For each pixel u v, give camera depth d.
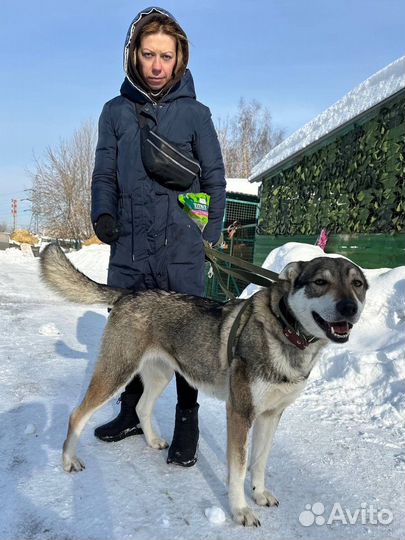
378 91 6.54
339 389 4.32
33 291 10.69
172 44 3.11
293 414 3.93
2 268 15.76
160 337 3.19
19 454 3.06
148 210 3.23
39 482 2.75
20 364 4.94
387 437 3.53
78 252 19.31
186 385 3.15
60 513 2.46
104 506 2.56
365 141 7.02
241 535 2.42
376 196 6.72
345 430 3.64
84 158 31.78
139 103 3.25
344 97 7.58
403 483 2.93
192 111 3.25
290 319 2.70
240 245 12.72
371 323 5.07
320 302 2.61
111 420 3.69
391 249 6.34
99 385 3.07
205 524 2.48
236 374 2.72
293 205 9.30
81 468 2.94
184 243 3.26
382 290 5.28
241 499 2.59
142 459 3.16
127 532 2.35
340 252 7.48
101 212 3.24
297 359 2.69
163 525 2.43
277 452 3.30
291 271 2.77
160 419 3.87
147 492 2.74
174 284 3.32
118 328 3.15
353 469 3.09
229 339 2.83
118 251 3.38
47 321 7.31
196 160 3.29
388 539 2.43
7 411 3.70
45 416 3.64
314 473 3.04
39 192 33.41
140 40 3.10
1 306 8.42
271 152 10.45
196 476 2.97
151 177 3.20
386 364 4.28
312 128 8.50
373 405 3.99
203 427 3.71
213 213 3.39
